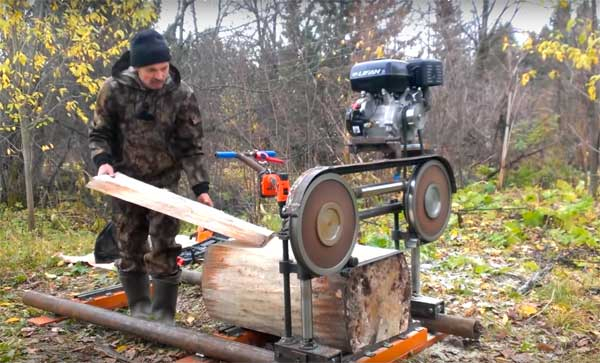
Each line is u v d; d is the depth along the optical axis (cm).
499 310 494
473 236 798
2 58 957
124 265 448
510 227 782
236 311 400
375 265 360
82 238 852
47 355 400
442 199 407
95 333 439
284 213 297
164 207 370
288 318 332
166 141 421
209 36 1188
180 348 388
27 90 966
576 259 680
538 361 396
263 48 1208
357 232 338
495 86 1455
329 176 313
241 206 1043
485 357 398
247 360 346
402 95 400
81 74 969
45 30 928
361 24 1228
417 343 389
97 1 1032
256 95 1148
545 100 1561
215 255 407
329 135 1110
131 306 453
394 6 1242
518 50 1459
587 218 901
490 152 1438
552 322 461
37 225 990
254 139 1098
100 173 406
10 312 490
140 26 1113
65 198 1184
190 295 537
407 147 399
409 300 388
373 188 355
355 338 348
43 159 1186
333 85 1158
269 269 382
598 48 1009
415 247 399
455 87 1320
